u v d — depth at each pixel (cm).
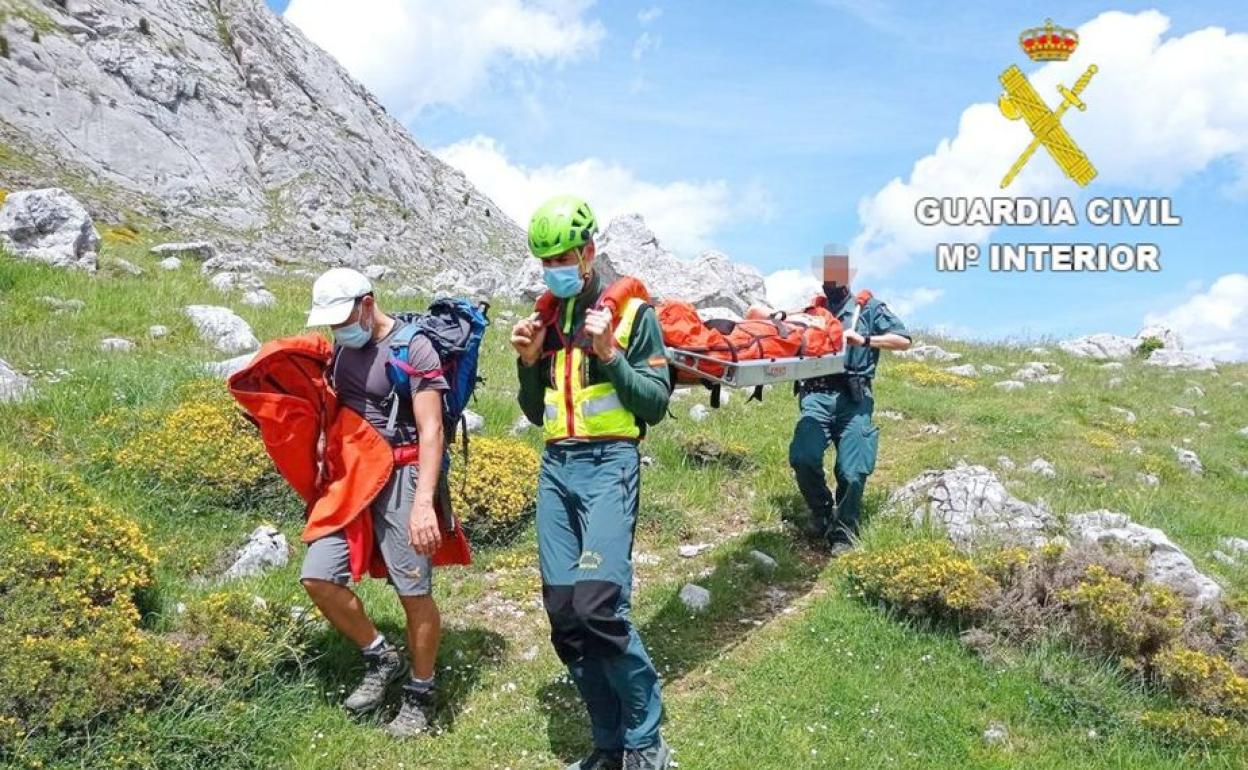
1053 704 505
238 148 6041
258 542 593
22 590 446
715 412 1025
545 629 566
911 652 550
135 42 5725
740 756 449
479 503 656
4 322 924
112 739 394
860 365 682
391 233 6556
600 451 437
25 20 5100
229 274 1465
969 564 584
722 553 675
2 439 661
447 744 451
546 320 447
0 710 385
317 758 425
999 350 1838
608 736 437
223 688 436
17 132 4522
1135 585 586
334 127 7138
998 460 916
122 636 433
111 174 4906
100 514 518
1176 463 1028
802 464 686
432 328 446
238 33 6938
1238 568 720
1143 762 470
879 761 450
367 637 458
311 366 448
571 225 420
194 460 644
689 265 1964
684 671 526
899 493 762
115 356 873
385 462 443
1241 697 498
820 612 588
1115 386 1502
